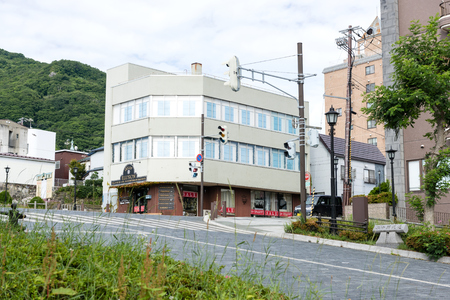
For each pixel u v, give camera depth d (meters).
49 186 50.62
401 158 26.09
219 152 41.56
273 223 25.53
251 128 44.06
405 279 10.00
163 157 40.19
